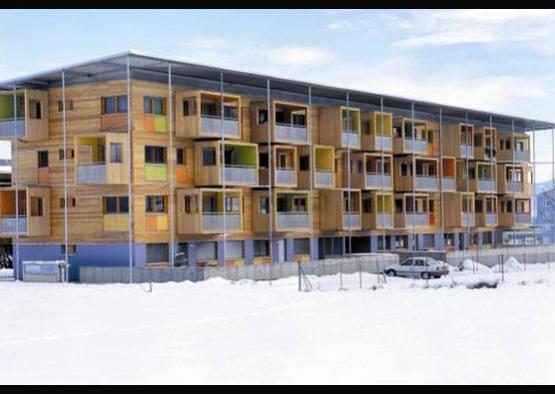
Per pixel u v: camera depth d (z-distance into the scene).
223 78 50.94
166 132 48.88
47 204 50.56
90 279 46.66
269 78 51.25
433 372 18.38
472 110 68.31
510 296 35.06
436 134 70.50
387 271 53.62
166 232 48.78
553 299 33.53
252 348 21.78
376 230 63.28
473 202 72.00
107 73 48.16
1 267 66.94
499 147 77.94
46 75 48.62
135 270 45.31
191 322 27.55
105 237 48.25
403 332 24.41
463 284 42.59
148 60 45.12
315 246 59.06
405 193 65.25
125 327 26.39
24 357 20.75
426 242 69.12
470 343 22.14
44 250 50.94
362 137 61.88
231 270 45.91
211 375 18.27
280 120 56.41
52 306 33.19
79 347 22.23
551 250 70.88
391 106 65.12
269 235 54.72
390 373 18.34
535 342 22.20
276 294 37.78
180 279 44.38
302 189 56.59
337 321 27.31
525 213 79.94
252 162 52.00
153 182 48.06
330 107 59.41
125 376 18.23
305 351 21.20
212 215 49.16
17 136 50.12
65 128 48.09
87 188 48.97
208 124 49.03
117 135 46.53
